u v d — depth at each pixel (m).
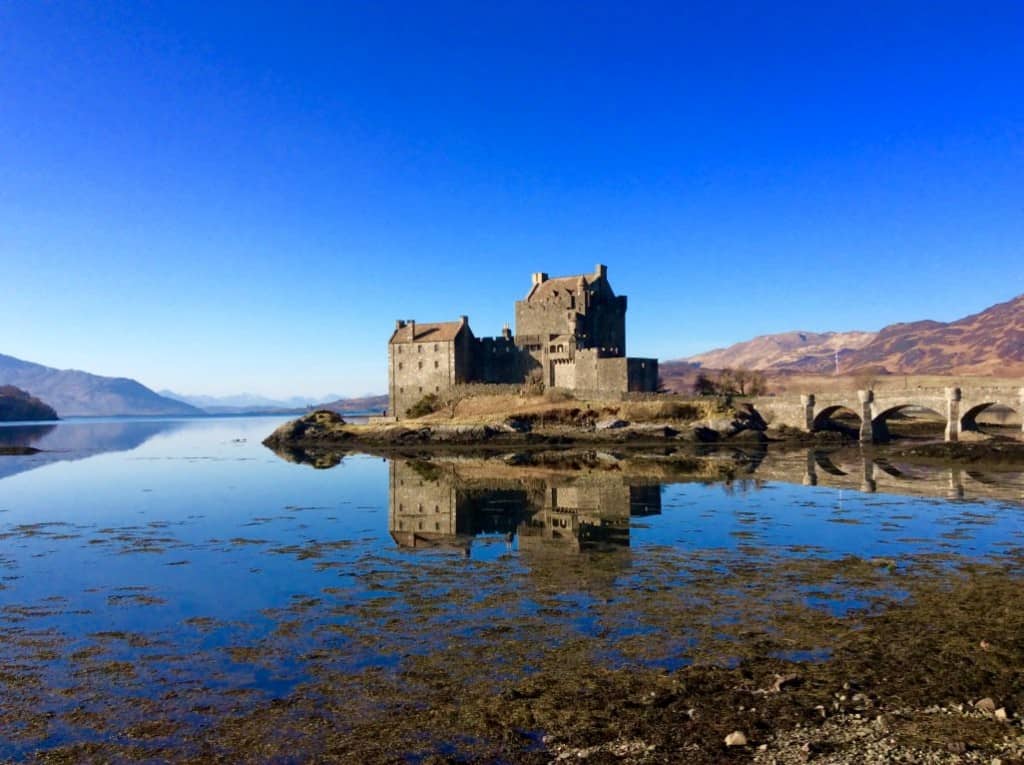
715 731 18.14
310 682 21.61
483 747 17.62
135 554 40.03
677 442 119.88
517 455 108.56
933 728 18.00
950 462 85.25
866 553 37.16
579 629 25.77
